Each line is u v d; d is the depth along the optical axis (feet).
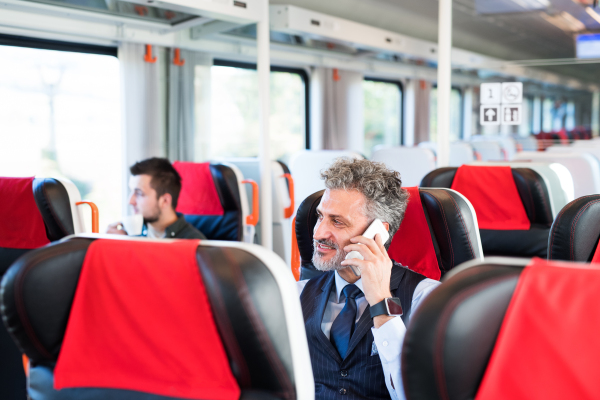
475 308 1.83
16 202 6.54
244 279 2.18
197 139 14.64
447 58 10.55
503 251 7.23
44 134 11.67
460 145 13.98
